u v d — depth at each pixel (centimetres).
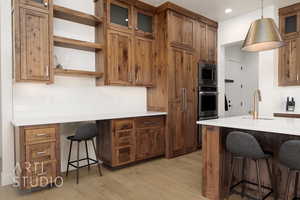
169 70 372
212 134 224
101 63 325
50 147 246
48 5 263
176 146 385
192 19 413
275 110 389
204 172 230
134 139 331
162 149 372
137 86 381
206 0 358
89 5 337
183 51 396
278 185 213
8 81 264
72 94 319
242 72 600
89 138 279
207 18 440
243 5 377
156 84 394
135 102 397
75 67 322
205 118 438
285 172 208
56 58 294
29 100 281
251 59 596
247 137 185
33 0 254
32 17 251
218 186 219
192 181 271
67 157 315
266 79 389
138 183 265
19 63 243
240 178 241
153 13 387
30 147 233
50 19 264
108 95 359
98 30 331
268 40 201
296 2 362
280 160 172
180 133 392
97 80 338
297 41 366
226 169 233
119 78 338
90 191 244
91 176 290
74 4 322
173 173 299
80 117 286
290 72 375
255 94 255
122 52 342
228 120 235
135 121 333
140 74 368
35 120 251
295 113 354
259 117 265
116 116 308
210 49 454
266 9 386
